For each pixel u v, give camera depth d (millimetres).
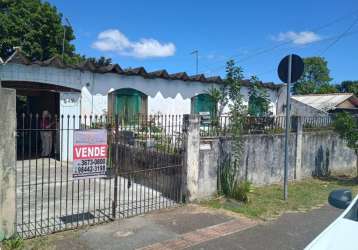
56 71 11852
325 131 11820
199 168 7590
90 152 6031
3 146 4805
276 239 5629
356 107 26500
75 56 26672
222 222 6332
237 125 8344
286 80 8086
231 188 7961
